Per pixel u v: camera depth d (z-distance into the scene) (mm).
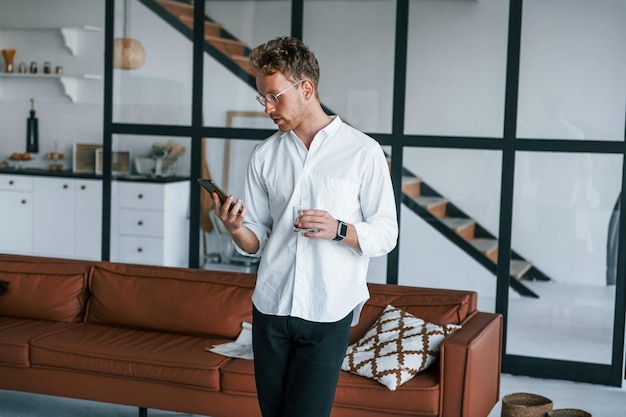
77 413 4293
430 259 5324
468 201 5219
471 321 3861
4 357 4016
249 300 4238
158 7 5746
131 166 5945
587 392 4879
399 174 5320
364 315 4062
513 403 3834
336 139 2523
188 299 4270
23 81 8172
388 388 3443
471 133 5184
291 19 5469
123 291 4398
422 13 5207
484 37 5113
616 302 4980
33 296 4520
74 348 3922
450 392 3432
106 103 5914
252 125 5621
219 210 2486
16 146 8242
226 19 5609
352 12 5348
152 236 5945
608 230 4988
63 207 7383
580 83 4980
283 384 2559
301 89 2457
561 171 5043
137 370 3807
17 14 8172
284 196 2543
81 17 7984
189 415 4277
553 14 4988
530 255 5141
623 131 4922
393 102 5301
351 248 2463
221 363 3738
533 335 5160
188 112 5746
